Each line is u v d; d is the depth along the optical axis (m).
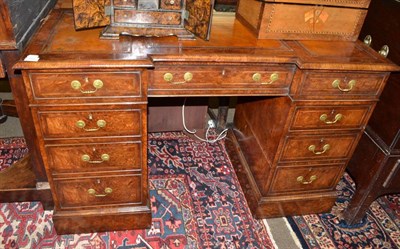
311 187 1.71
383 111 1.59
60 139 1.30
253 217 1.76
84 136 1.31
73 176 1.41
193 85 1.32
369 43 1.57
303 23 1.45
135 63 1.15
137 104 1.28
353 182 2.07
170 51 1.24
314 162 1.61
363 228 1.77
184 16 1.34
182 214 1.74
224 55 1.25
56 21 1.41
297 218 1.79
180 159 2.12
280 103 1.48
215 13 1.68
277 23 1.42
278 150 1.52
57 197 1.46
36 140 1.43
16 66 1.08
